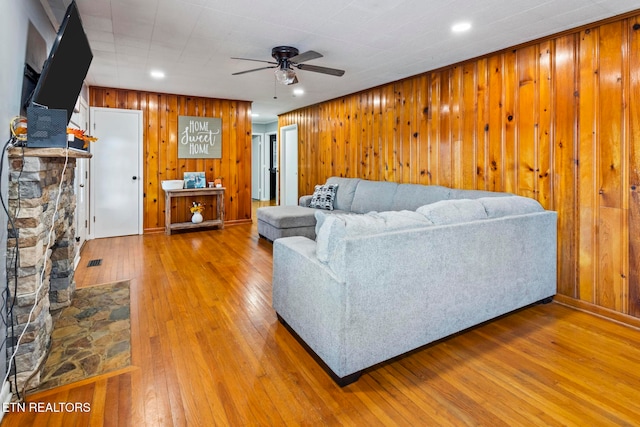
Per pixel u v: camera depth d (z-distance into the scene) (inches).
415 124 171.0
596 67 107.5
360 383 74.4
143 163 219.3
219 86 199.9
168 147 226.2
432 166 162.7
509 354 85.8
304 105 262.1
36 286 72.2
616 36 102.9
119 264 156.6
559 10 98.9
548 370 79.2
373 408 66.9
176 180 225.9
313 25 110.9
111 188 211.3
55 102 83.4
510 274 101.1
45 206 81.7
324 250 73.8
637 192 100.1
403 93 177.3
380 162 194.1
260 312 108.4
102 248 184.4
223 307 111.7
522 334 96.0
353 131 215.0
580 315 108.5
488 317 97.1
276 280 99.8
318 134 252.1
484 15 102.8
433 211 86.8
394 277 76.1
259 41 125.6
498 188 135.8
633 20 99.3
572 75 113.3
